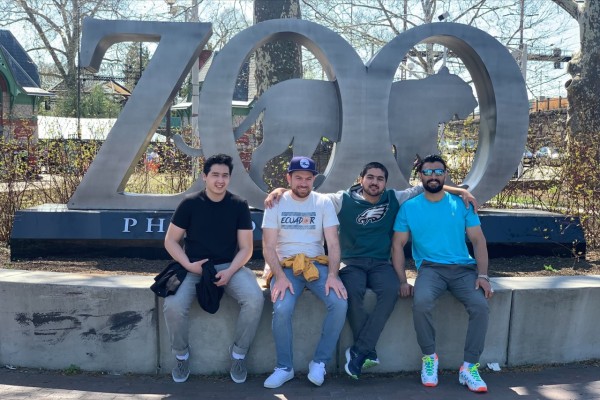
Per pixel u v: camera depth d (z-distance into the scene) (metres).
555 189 7.21
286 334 3.97
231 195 4.21
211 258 4.11
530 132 8.73
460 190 4.34
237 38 5.98
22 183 7.60
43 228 5.81
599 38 11.91
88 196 6.00
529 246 6.05
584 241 6.07
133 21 5.98
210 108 5.98
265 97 6.12
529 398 3.82
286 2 8.91
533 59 22.05
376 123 6.08
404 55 6.10
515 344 4.41
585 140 7.26
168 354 4.24
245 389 3.97
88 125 11.98
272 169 8.81
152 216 5.86
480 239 4.23
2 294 4.27
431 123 6.25
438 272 4.17
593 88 11.95
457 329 4.37
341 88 6.02
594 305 4.49
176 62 5.99
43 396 3.79
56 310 4.24
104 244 5.84
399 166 6.25
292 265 4.09
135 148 5.99
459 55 6.49
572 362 4.50
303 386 4.03
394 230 4.32
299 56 9.04
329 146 9.70
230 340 4.22
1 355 4.32
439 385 4.07
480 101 6.50
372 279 4.20
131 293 4.19
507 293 4.36
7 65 25.50
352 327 4.21
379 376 4.27
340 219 4.39
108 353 4.24
